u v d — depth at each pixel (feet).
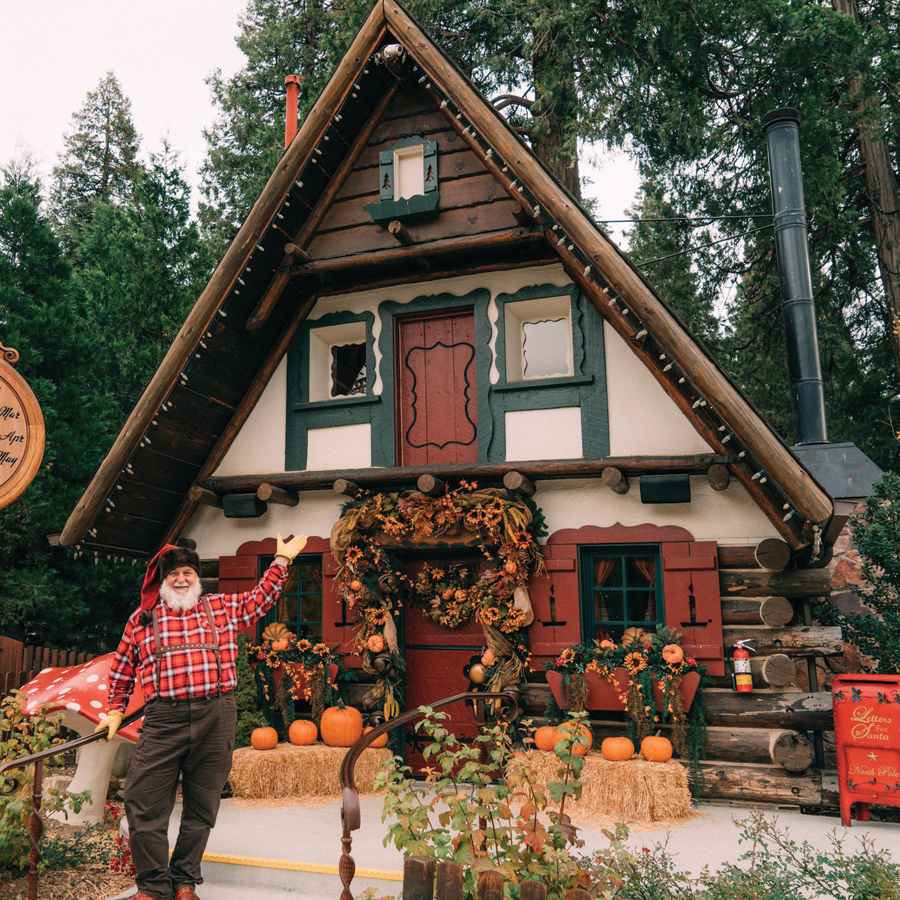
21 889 16.02
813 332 30.01
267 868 16.22
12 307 35.53
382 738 23.72
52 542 25.89
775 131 31.89
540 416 24.45
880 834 18.16
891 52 40.57
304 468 26.91
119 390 41.14
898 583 26.40
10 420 19.85
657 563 23.18
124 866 16.98
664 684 21.20
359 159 26.48
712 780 21.09
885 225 46.37
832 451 28.37
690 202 48.24
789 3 40.24
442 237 24.81
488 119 22.93
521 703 22.95
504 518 23.00
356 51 24.54
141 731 13.93
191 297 42.52
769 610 21.33
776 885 12.59
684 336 21.13
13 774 17.11
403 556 25.72
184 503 28.07
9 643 28.55
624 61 41.73
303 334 27.78
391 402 26.16
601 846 17.01
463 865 10.66
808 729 20.97
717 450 22.12
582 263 22.54
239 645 25.21
